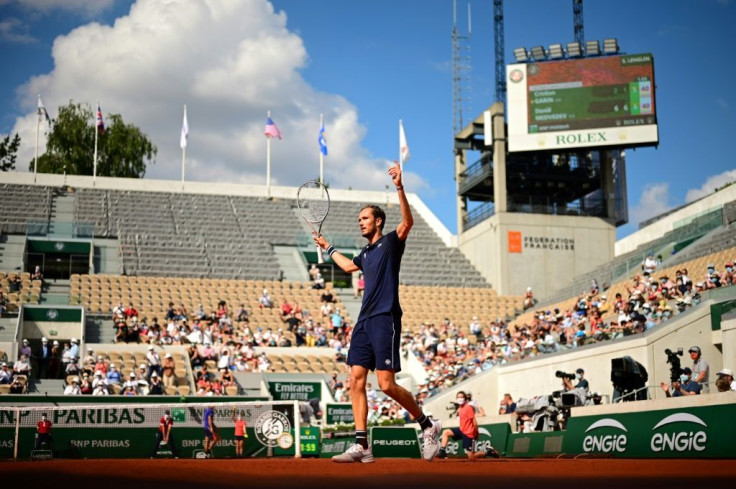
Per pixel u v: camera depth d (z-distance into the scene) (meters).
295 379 34.78
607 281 38.75
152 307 39.69
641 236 45.84
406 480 5.31
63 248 44.41
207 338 36.09
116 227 48.34
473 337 40.97
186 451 23.98
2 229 44.53
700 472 5.92
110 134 69.88
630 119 44.56
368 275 7.91
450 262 49.69
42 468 5.59
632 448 16.20
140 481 4.93
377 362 7.71
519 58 46.03
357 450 7.59
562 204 50.91
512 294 46.12
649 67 44.81
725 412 14.00
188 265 45.31
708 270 28.56
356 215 54.84
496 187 46.91
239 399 28.91
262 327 39.56
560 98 45.34
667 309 27.25
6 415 23.30
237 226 51.00
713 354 25.67
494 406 33.06
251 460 7.33
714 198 40.31
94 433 23.56
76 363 33.00
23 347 33.78
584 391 20.28
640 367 20.56
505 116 49.47
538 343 32.78
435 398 32.38
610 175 48.19
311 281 45.31
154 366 32.19
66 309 37.12
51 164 69.06
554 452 18.86
